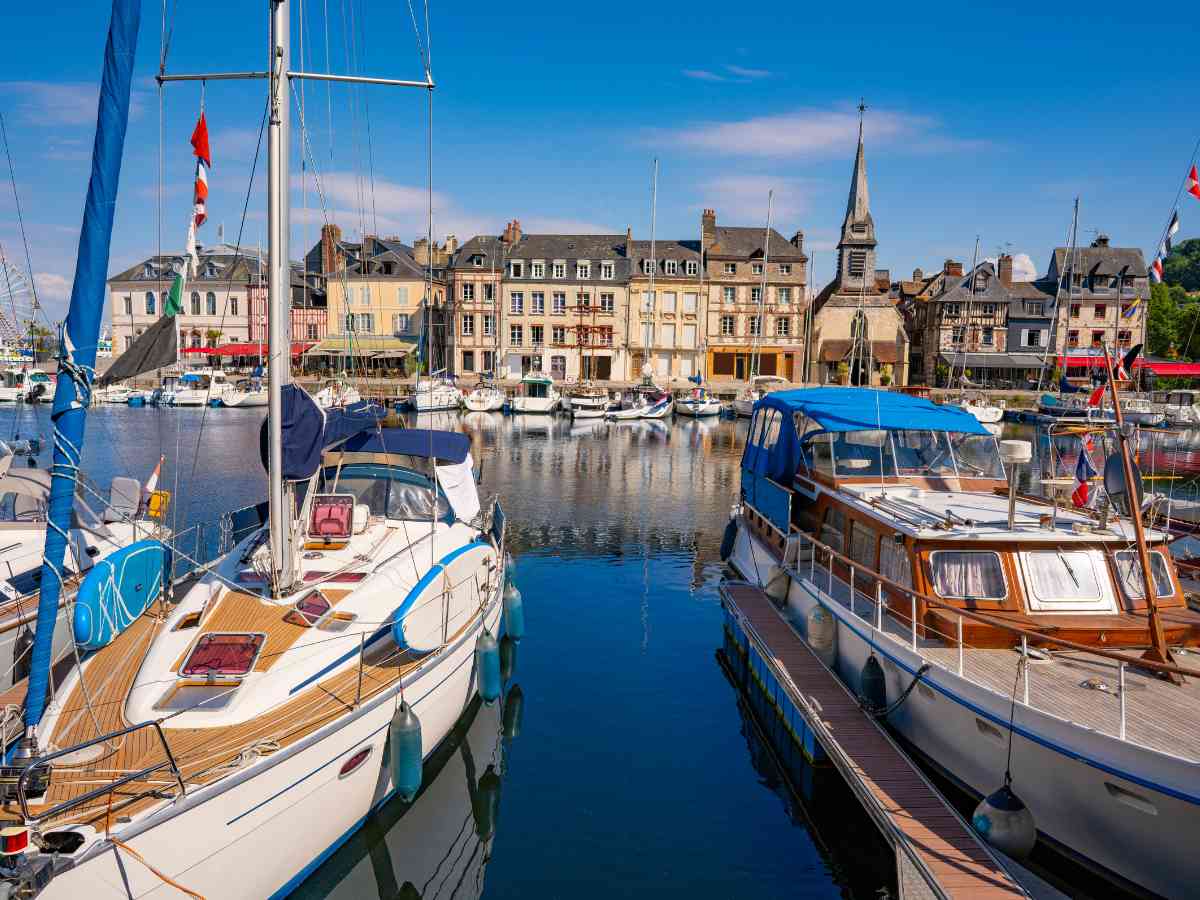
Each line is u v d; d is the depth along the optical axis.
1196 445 36.31
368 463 13.12
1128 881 7.33
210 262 68.62
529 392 59.53
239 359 66.94
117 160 6.31
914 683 9.46
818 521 13.56
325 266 67.31
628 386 66.31
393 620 8.38
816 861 8.54
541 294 69.56
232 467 30.45
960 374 67.44
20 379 50.47
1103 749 7.21
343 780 7.51
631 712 11.76
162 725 7.06
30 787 5.90
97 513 13.38
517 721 11.41
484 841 8.71
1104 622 9.31
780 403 15.14
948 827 8.04
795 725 10.77
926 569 9.98
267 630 8.27
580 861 8.44
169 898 6.06
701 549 20.92
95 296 6.31
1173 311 66.44
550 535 22.30
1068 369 64.44
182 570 16.09
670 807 9.43
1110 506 11.55
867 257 68.44
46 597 6.23
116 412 50.91
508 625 12.71
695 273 69.06
